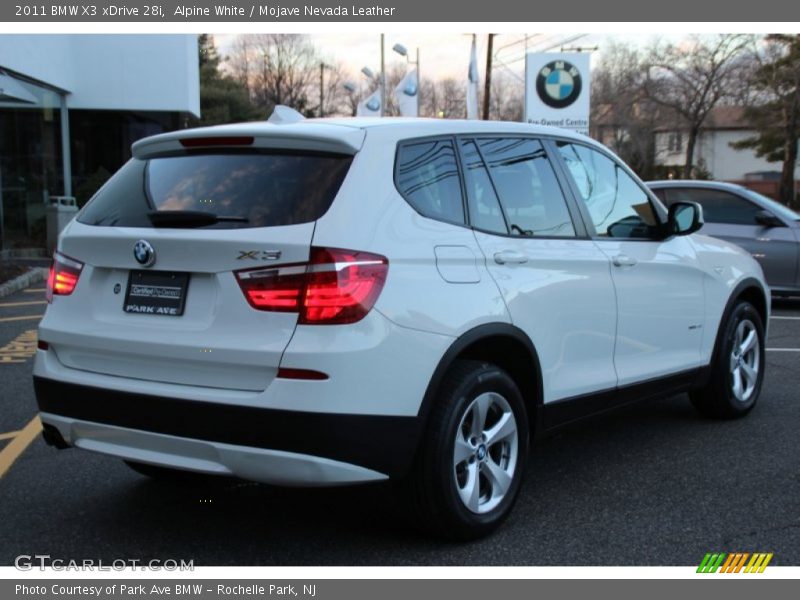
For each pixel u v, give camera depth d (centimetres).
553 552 378
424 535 391
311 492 458
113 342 357
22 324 988
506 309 390
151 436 346
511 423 399
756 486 466
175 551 380
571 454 528
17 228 1817
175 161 389
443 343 355
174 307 348
